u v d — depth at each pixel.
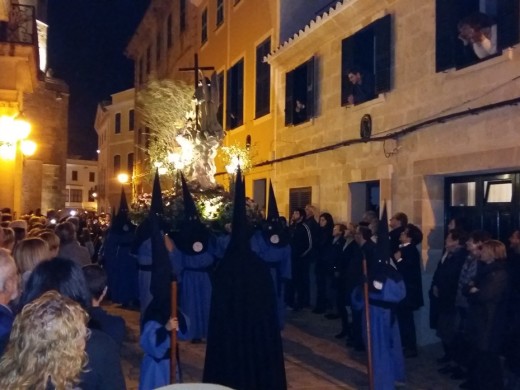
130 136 41.31
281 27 16.02
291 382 7.47
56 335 2.66
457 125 8.96
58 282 3.50
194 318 9.25
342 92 12.21
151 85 20.80
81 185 61.12
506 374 7.14
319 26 12.77
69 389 2.72
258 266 5.79
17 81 13.83
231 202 11.16
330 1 15.95
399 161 10.37
